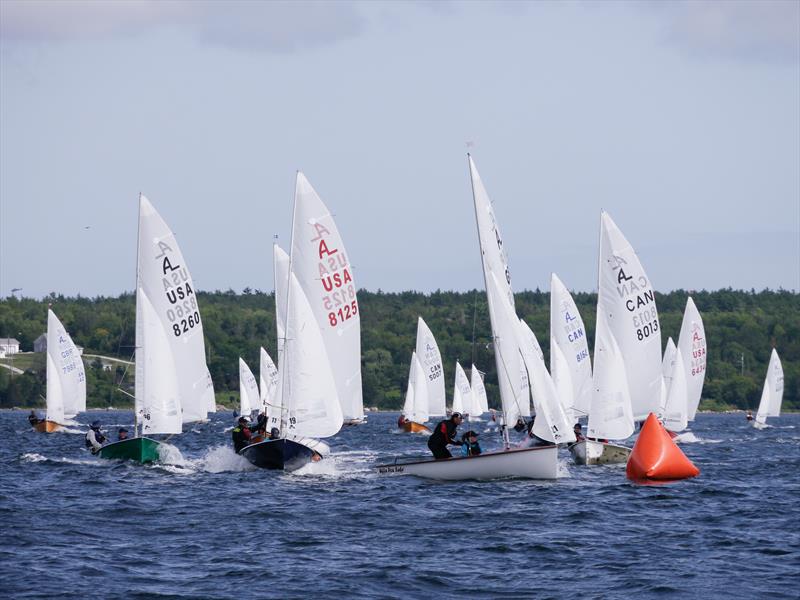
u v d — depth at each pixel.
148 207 136.25
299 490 103.69
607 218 141.62
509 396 111.62
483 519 86.00
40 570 66.38
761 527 83.38
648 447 115.88
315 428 117.31
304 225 129.38
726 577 65.75
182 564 69.00
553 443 109.12
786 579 65.25
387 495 99.44
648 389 142.50
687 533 80.38
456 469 109.81
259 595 61.22
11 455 158.88
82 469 127.88
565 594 61.88
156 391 130.38
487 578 65.62
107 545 75.06
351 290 131.88
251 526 82.69
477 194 112.94
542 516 87.62
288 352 118.44
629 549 74.19
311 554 72.25
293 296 118.12
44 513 88.62
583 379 181.25
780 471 134.00
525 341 111.19
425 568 68.00
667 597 61.12
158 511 90.12
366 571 67.00
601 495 100.81
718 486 110.38
